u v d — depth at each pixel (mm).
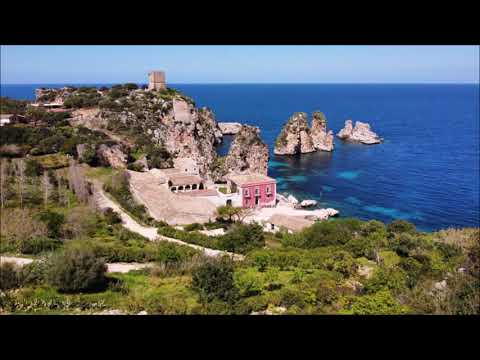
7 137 82688
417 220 87938
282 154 154125
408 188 109500
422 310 31688
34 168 70000
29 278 37438
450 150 156250
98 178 78250
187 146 118875
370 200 100562
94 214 61531
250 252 51406
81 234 54625
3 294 33312
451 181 114938
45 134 87750
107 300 33375
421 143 171500
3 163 68438
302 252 50156
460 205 96250
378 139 176000
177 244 53906
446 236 62812
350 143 177375
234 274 40844
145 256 47906
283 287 38531
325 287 35844
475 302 32031
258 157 117500
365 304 30672
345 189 109312
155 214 68250
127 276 41500
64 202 62688
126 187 76000
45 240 49375
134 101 131375
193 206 70750
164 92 146250
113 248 48281
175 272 42844
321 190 108438
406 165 134000
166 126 122375
